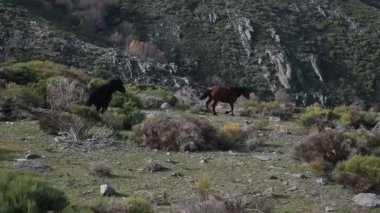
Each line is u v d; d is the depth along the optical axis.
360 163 11.00
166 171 11.52
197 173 11.48
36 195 6.82
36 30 70.12
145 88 36.62
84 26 85.75
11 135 14.16
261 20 89.62
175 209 8.71
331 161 12.30
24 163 10.96
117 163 12.02
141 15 93.12
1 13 71.69
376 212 9.31
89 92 19.69
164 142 13.84
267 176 11.44
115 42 82.94
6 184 6.87
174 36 87.19
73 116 14.85
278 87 74.12
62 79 20.55
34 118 16.91
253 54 81.56
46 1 88.62
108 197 9.13
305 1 99.62
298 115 25.42
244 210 8.49
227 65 79.62
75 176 10.61
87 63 64.94
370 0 119.31
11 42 64.81
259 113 24.98
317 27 91.38
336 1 102.19
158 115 16.08
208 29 88.69
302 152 12.98
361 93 75.00
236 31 87.38
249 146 14.45
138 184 10.38
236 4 94.50
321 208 9.45
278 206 9.42
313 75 77.19
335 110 25.03
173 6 95.19
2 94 19.28
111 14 92.62
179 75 73.25
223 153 13.66
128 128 16.67
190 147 13.72
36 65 31.25
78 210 7.15
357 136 14.59
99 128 15.68
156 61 76.25
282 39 84.88
